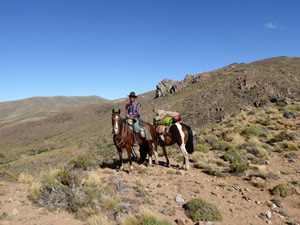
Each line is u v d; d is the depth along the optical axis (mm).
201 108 88188
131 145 8062
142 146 9719
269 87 87812
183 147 8289
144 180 7070
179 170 8109
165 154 9070
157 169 8477
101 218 4336
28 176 7777
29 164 54875
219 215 4855
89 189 5402
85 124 195875
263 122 15727
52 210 4844
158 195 5930
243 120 17188
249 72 127625
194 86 137250
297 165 8656
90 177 6398
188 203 5207
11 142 163875
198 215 4793
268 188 6777
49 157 62781
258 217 5016
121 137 7555
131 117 7980
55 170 7773
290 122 14539
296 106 19359
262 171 7898
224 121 18781
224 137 13625
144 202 5367
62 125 199875
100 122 165625
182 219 4586
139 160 10180
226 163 9508
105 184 6258
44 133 181750
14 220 4328
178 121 8852
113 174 7551
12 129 193250
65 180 5941
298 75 123812
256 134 12883
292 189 6426
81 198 5055
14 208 4875
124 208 4906
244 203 5742
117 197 5371
